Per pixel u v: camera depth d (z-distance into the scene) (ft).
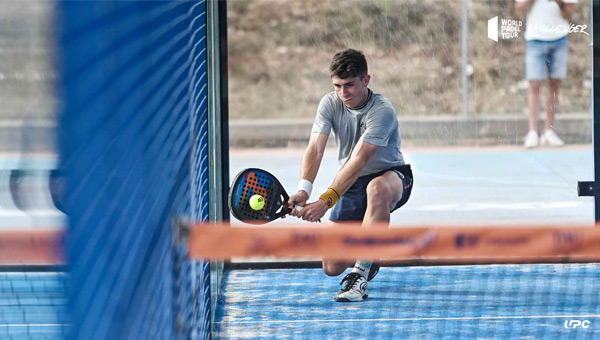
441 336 39.75
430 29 66.08
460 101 70.03
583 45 65.87
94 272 14.10
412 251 23.26
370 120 44.98
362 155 43.78
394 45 65.87
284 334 40.52
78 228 13.20
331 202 42.06
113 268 15.34
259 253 23.04
